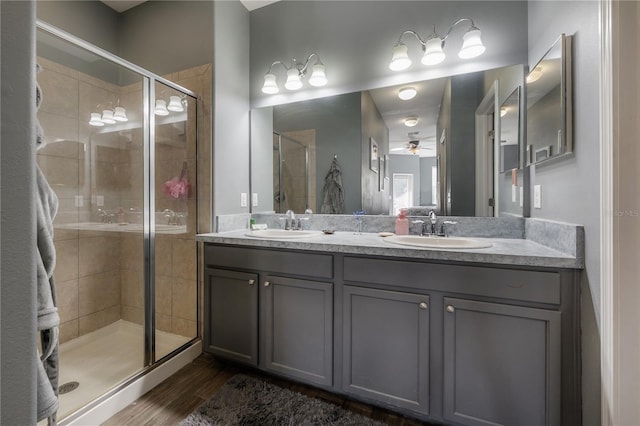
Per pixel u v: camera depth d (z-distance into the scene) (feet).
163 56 7.36
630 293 2.97
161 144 6.81
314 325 5.05
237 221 7.24
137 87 6.48
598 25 3.26
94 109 6.79
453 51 6.00
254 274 5.57
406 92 6.43
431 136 6.27
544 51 4.77
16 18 1.41
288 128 7.49
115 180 7.13
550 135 4.34
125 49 7.91
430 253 4.19
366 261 4.65
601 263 3.18
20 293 1.41
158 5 7.46
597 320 3.29
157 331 7.20
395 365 4.47
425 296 4.28
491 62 5.72
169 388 5.40
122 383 5.02
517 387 3.81
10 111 1.38
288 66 7.47
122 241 7.20
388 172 6.61
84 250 6.75
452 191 6.05
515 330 3.82
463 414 4.07
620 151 2.99
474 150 5.87
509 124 5.54
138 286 6.96
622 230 2.99
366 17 6.73
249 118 7.84
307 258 5.10
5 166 1.36
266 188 7.69
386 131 6.61
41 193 2.88
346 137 6.99
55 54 6.13
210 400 5.04
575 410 3.59
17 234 1.40
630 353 2.98
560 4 4.24
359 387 4.70
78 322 6.66
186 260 6.93
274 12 7.61
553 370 3.63
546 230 4.48
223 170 6.98
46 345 2.78
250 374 5.84
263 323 5.48
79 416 4.33
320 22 7.16
